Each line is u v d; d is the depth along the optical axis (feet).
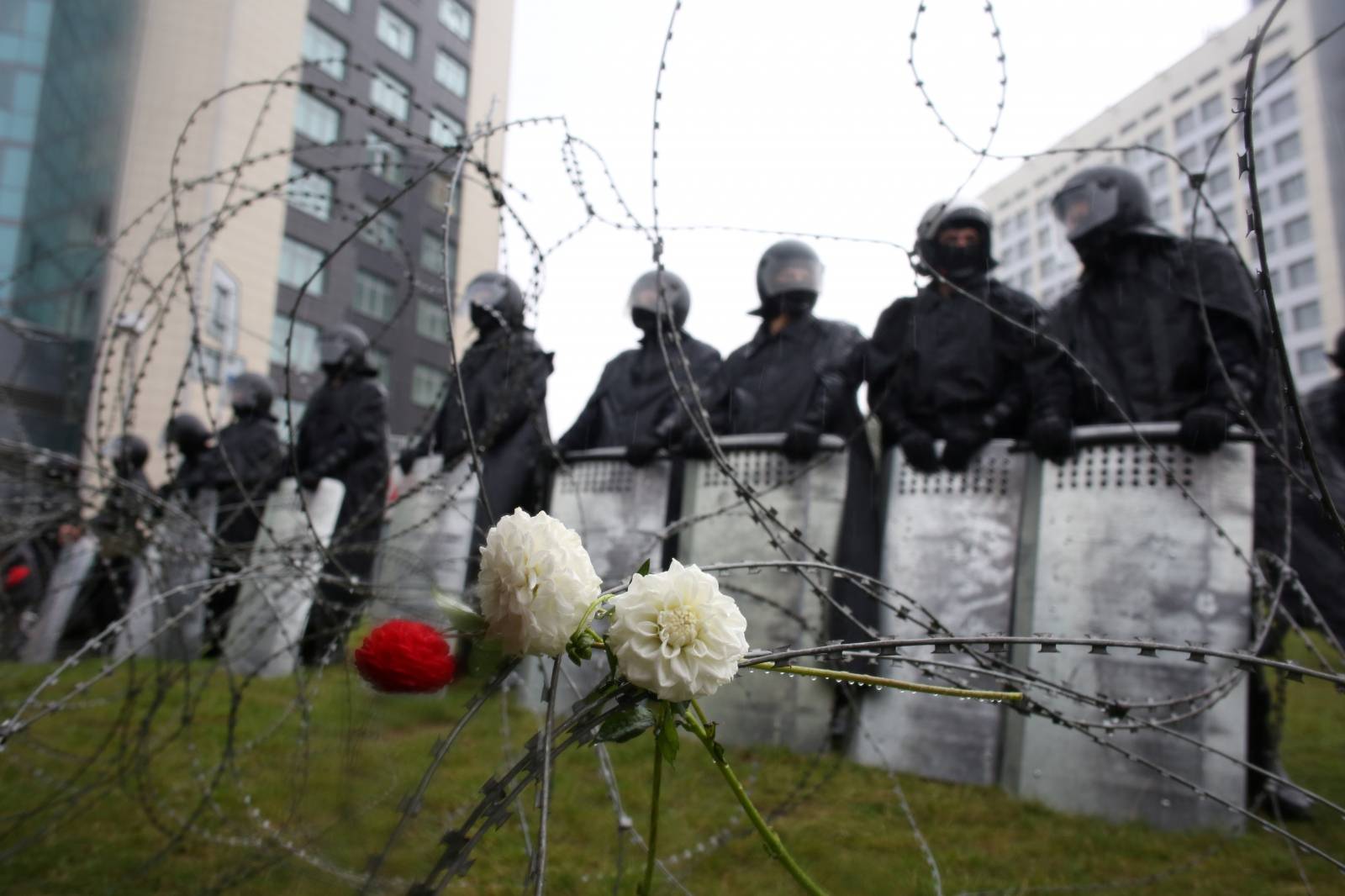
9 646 22.00
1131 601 12.31
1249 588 11.69
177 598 11.31
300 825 6.95
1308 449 4.07
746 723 15.15
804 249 18.92
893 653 4.76
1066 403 14.19
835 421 17.21
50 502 12.62
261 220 53.98
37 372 26.58
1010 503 14.34
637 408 21.15
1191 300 14.08
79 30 49.85
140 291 34.22
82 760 11.96
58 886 8.09
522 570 3.70
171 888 7.80
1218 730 11.42
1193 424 12.08
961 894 8.43
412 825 4.16
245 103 49.83
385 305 65.26
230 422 31.27
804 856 9.28
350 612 9.39
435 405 14.56
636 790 11.44
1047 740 12.35
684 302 21.77
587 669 12.41
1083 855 9.91
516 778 4.25
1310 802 12.23
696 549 16.53
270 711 15.02
